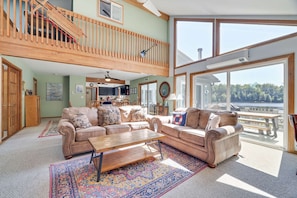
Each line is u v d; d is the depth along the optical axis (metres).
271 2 2.73
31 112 5.23
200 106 4.83
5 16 3.31
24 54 2.88
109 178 1.98
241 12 3.65
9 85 3.91
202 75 4.73
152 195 1.66
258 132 3.69
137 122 3.86
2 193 1.66
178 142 2.96
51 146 3.18
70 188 1.76
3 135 3.71
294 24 2.99
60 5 5.22
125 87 9.40
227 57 3.96
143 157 2.35
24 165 2.31
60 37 3.57
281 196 1.66
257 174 2.12
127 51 4.52
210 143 2.29
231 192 1.72
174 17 5.73
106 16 4.85
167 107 5.88
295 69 2.88
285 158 2.65
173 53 5.70
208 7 3.97
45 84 7.34
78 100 7.38
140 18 5.59
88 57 3.70
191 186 1.83
